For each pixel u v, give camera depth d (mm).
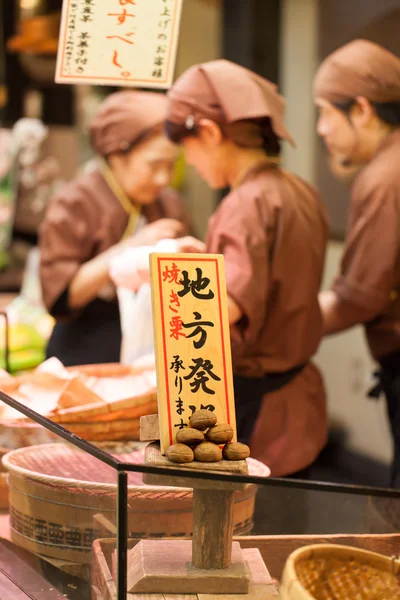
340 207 3623
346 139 2648
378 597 1020
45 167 4211
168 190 3033
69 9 1356
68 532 1062
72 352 2826
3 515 1217
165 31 1415
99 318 2812
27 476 1121
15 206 4191
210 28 4664
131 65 1423
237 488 954
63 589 1072
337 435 4062
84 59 1399
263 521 1167
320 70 2711
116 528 946
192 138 1901
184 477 935
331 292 2561
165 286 1015
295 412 1951
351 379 3963
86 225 2736
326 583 1028
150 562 998
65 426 1360
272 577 1046
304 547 1033
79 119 4262
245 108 1787
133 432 1403
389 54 2545
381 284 2441
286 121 3957
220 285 1048
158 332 1003
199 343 1023
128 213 2791
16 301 3768
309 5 3709
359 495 1155
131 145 2648
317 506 1178
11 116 4074
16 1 3412
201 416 984
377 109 2537
